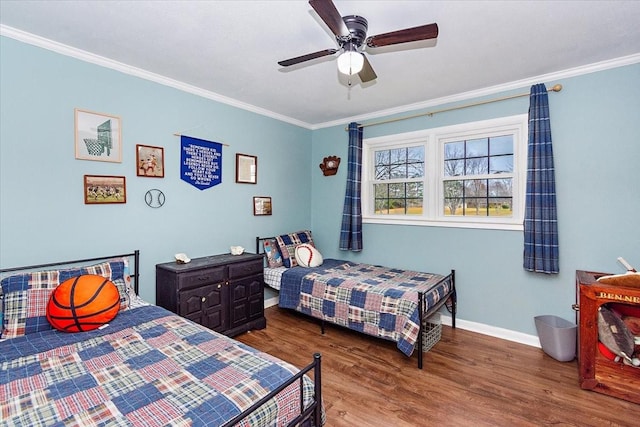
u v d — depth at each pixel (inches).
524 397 82.4
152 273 109.8
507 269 119.0
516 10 71.5
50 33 81.7
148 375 51.8
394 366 98.5
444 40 84.7
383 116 149.9
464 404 79.6
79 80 91.8
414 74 107.8
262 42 86.7
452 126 130.3
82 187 93.0
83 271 83.7
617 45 88.6
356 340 117.8
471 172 130.2
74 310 69.9
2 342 65.3
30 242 83.9
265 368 54.2
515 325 117.5
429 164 138.1
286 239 152.3
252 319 125.1
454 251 131.2
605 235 101.3
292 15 73.8
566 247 107.4
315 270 137.3
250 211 144.9
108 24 77.5
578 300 94.0
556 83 107.7
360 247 154.6
